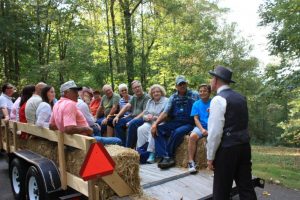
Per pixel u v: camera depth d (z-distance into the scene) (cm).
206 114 531
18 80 1717
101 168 358
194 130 516
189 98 562
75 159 406
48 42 1967
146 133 590
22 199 516
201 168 509
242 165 383
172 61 2028
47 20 1838
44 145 492
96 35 2044
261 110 2694
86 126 445
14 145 596
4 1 1603
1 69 1780
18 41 1619
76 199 398
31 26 1728
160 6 2050
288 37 1162
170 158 524
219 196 374
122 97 754
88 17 2167
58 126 429
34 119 555
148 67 2072
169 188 425
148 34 2091
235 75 2438
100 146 358
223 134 366
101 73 1991
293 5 1114
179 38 2022
